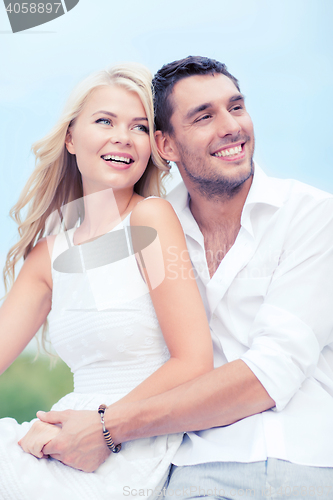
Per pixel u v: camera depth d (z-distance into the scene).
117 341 1.36
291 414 1.21
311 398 1.24
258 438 1.15
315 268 1.32
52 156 1.68
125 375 1.37
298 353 1.22
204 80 1.52
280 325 1.25
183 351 1.26
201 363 1.25
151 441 1.26
